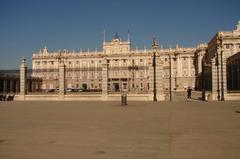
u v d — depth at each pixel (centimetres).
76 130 1480
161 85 4331
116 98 4456
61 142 1177
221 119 1905
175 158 921
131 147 1080
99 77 13412
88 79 13512
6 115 2253
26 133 1398
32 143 1161
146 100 4334
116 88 13600
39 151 1027
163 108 2875
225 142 1159
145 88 13312
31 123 1758
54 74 13525
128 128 1534
